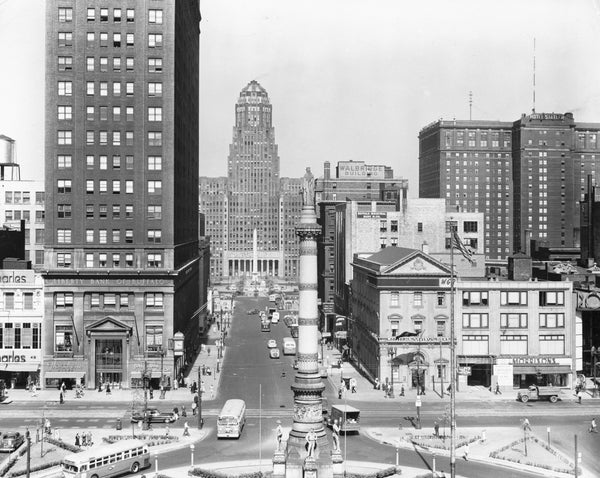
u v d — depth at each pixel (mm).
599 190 185750
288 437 79375
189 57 157625
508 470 73125
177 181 129000
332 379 124375
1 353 114188
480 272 147125
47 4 118750
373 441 84500
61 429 88688
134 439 77000
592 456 77875
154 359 115062
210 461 75812
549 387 107062
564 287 115312
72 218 118062
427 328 115625
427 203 163250
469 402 105062
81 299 115000
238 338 180875
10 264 124438
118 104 119312
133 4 119750
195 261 163500
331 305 186125
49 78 118750
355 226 162000
